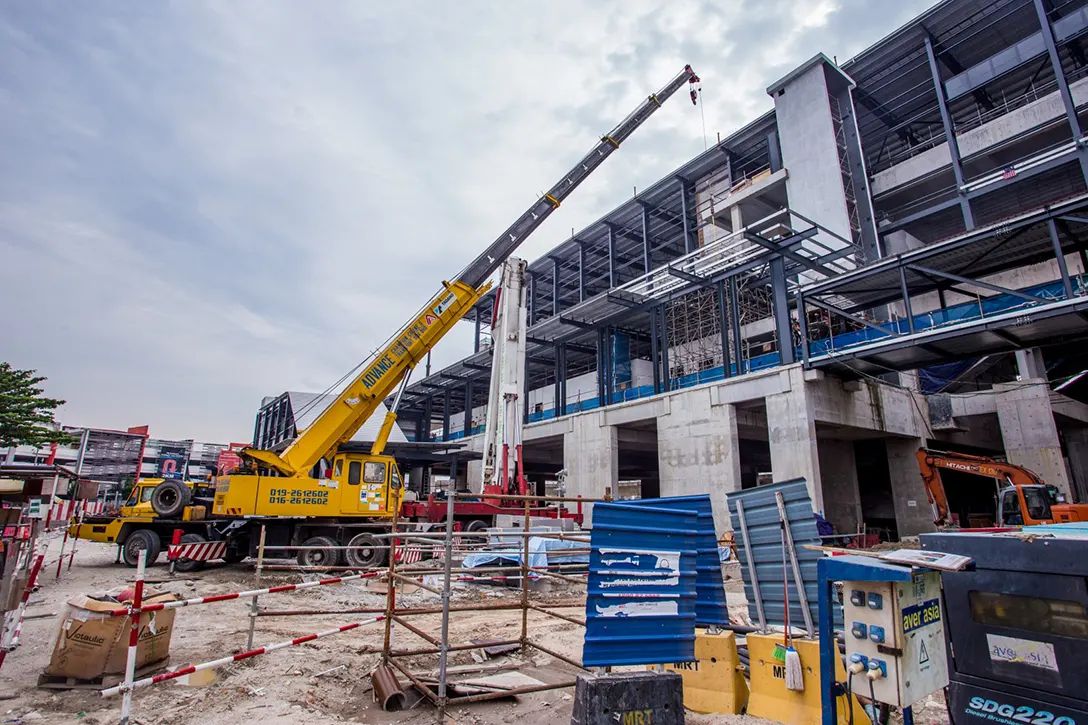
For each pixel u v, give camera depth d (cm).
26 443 2655
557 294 5053
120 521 1739
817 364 2311
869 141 3766
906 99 3481
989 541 376
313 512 1627
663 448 2911
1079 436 3128
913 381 3072
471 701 595
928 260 2114
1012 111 2931
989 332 1920
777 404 2430
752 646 595
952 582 391
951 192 3206
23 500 960
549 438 3775
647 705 454
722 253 2744
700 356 3603
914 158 3203
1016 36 3064
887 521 3084
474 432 4912
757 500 693
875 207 3372
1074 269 2659
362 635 920
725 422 2639
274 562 1341
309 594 1324
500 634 946
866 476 3350
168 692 616
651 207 4362
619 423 3225
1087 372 2816
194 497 1817
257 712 557
